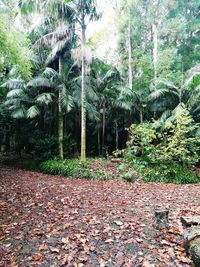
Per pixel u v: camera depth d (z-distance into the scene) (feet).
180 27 60.18
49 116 48.88
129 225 16.43
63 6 35.99
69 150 47.62
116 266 11.98
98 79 49.11
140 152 40.60
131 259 12.46
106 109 52.03
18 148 54.60
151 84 46.52
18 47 29.19
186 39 70.85
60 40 38.91
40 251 13.53
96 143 55.72
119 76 49.98
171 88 44.55
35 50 41.83
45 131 51.72
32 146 51.13
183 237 13.78
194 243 12.44
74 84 43.93
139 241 14.12
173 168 35.35
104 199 23.65
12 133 56.08
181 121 35.73
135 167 37.52
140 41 61.93
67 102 40.42
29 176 36.99
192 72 43.14
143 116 49.44
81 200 23.06
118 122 52.60
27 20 42.70
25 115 43.80
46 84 41.16
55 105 47.47
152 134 37.29
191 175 35.01
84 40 38.60
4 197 23.99
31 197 23.98
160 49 61.62
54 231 15.85
